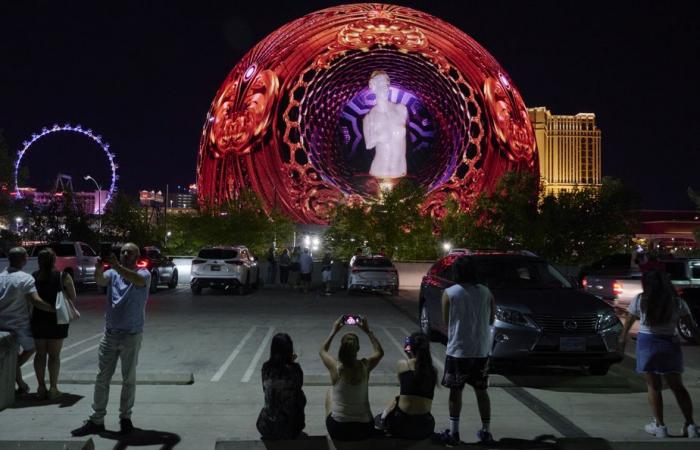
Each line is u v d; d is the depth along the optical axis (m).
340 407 5.59
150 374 8.66
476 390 6.18
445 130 68.50
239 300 22.22
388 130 70.00
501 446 6.02
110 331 6.41
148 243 43.81
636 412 7.43
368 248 39.28
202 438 6.31
